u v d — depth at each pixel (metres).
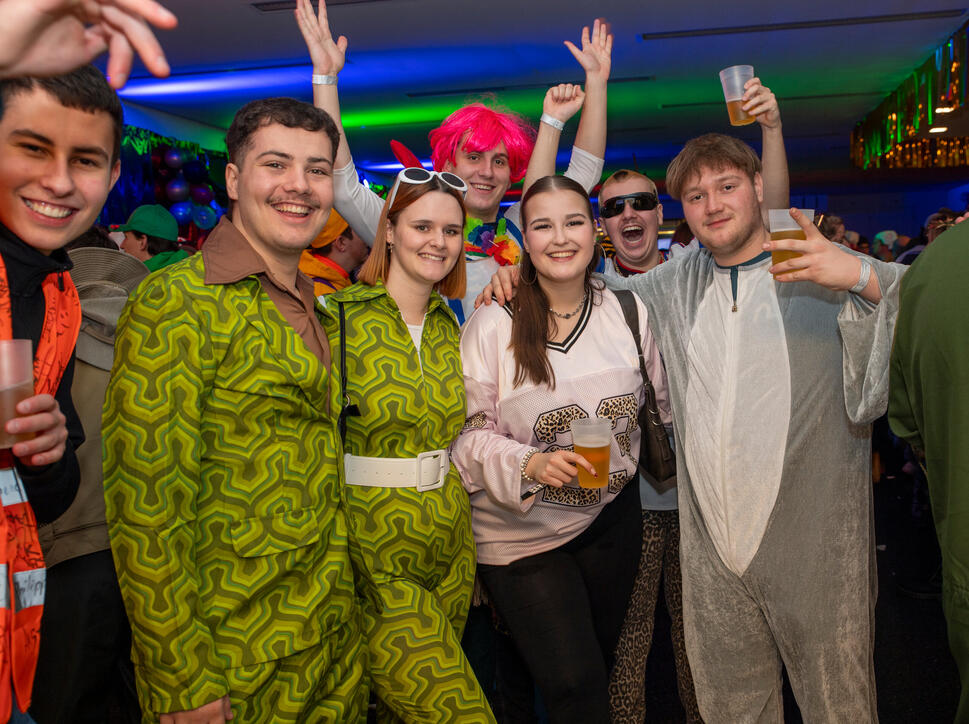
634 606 2.44
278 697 1.65
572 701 1.99
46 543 1.73
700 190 2.11
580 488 2.08
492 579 2.14
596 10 6.98
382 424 1.88
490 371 2.14
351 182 2.60
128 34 0.91
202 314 1.56
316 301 1.89
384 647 1.85
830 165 18.31
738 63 8.88
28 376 1.23
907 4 7.00
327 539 1.73
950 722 2.74
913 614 3.72
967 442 1.37
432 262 2.00
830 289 1.96
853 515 2.10
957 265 1.40
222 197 9.30
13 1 0.89
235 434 1.60
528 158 2.79
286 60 8.26
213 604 1.57
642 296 2.35
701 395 2.17
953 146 11.02
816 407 2.08
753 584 2.11
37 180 1.28
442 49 8.04
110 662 1.85
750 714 2.19
